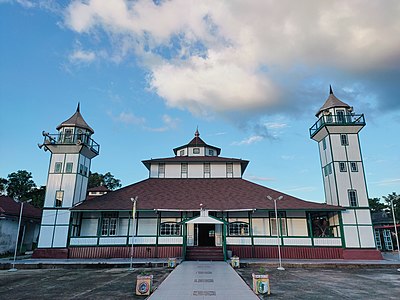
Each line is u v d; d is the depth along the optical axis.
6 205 28.14
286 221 24.31
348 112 26.23
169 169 29.23
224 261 20.36
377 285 12.69
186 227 23.25
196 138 33.09
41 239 22.88
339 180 24.00
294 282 13.35
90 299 10.11
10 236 27.23
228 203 23.94
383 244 32.78
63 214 23.53
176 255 22.52
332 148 24.94
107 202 24.28
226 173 29.08
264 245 22.59
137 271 16.88
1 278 14.88
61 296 10.63
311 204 23.80
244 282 12.54
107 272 16.70
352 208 23.25
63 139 25.81
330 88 27.98
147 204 23.73
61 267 18.64
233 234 24.00
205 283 12.31
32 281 13.89
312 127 27.88
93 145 27.30
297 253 22.34
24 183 50.34
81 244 22.77
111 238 22.92
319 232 24.89
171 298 9.84
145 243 22.84
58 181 24.33
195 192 25.98
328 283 13.12
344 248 22.30
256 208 22.84
